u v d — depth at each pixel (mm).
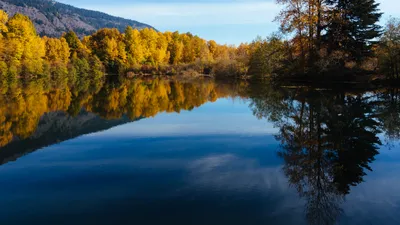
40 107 21453
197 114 18000
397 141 10750
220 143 10906
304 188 6770
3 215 5617
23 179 7469
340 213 5625
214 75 72000
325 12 30891
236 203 5996
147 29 95438
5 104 22469
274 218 5410
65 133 12969
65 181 7285
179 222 5273
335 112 16500
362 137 11312
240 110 19328
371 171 7895
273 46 40188
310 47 31953
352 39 33031
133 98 27391
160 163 8602
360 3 33375
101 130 13516
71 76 60938
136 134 12602
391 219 5402
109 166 8391
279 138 11492
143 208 5812
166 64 91938
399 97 22031
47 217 5543
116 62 83188
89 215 5586
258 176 7500
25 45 54250
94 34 90000
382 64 31219
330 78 32531
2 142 11461
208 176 7512
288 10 31781
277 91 29125
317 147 10133
